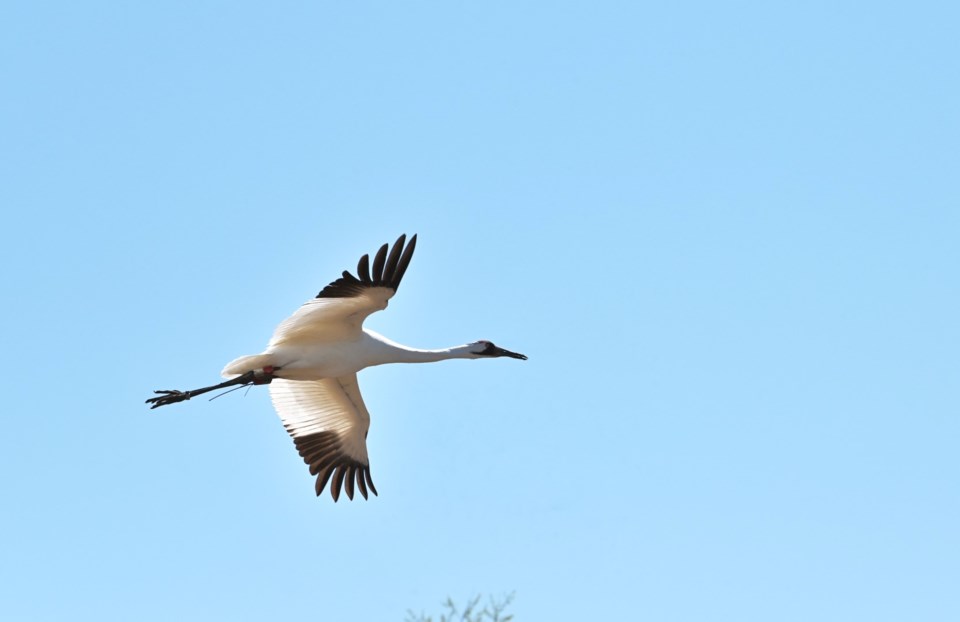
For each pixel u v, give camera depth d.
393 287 17.72
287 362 18.55
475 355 20.84
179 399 18.55
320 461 20.80
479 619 15.07
